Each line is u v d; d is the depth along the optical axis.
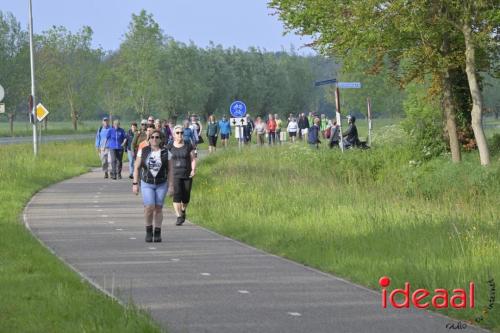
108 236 42.50
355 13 71.06
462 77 83.81
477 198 54.53
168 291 27.86
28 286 27.06
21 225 44.72
